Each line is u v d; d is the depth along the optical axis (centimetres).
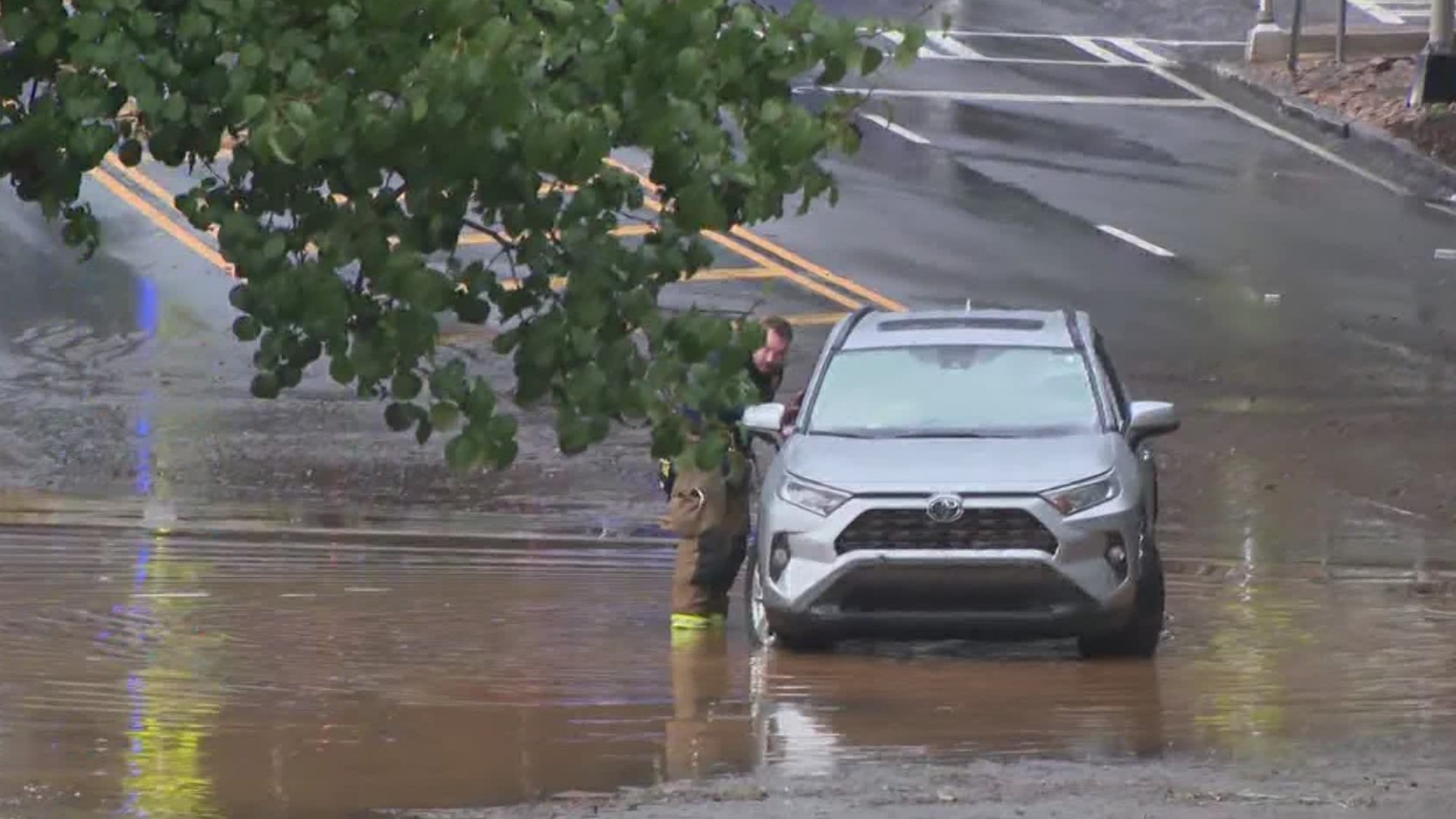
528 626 4847
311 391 8081
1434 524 6538
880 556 4381
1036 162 11694
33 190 1955
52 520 6278
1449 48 12588
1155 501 4972
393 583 5400
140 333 8706
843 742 3688
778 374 5122
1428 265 10344
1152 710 3991
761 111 1958
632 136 1920
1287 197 11362
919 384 4847
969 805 3139
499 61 1795
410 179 1872
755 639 4653
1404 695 4131
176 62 1869
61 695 4025
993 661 4550
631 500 6831
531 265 1938
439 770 3462
